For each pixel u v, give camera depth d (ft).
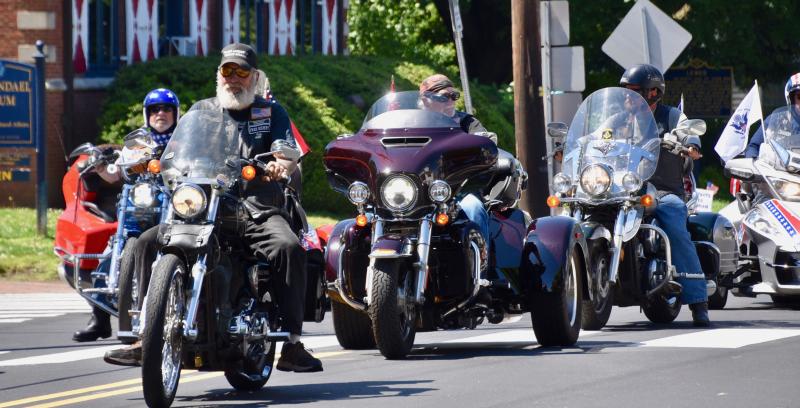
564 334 84.58
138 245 66.85
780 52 287.89
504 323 104.83
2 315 115.65
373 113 84.02
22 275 148.87
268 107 69.41
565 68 147.64
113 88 197.98
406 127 80.12
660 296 98.37
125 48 213.87
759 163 112.16
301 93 204.03
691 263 95.20
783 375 70.08
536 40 151.94
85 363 82.74
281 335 65.51
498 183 84.53
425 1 315.37
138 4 215.92
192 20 228.43
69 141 194.80
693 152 95.55
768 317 105.29
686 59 275.80
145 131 71.72
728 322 100.07
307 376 74.02
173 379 61.26
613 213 92.79
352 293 80.02
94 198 96.43
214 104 69.41
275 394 67.62
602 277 92.68
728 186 281.74
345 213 201.57
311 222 184.75
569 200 91.86
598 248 92.07
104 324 95.04
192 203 61.31
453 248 79.41
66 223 94.68
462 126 85.56
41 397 68.44
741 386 66.49
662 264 94.38
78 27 203.72
